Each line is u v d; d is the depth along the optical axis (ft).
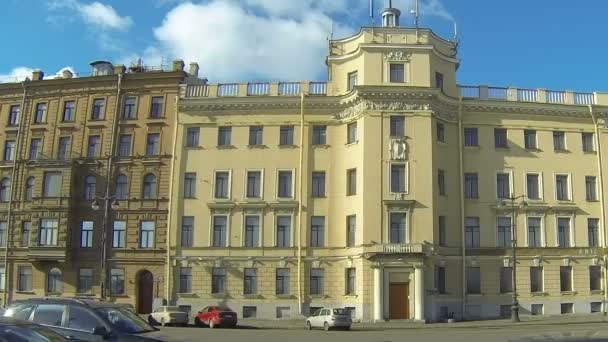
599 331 101.45
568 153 166.50
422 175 152.56
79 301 50.44
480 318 154.61
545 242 161.48
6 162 176.14
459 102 162.61
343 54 166.09
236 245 160.56
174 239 162.20
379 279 146.61
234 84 168.86
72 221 168.04
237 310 157.58
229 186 163.43
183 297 159.43
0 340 31.60
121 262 164.35
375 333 108.37
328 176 161.27
